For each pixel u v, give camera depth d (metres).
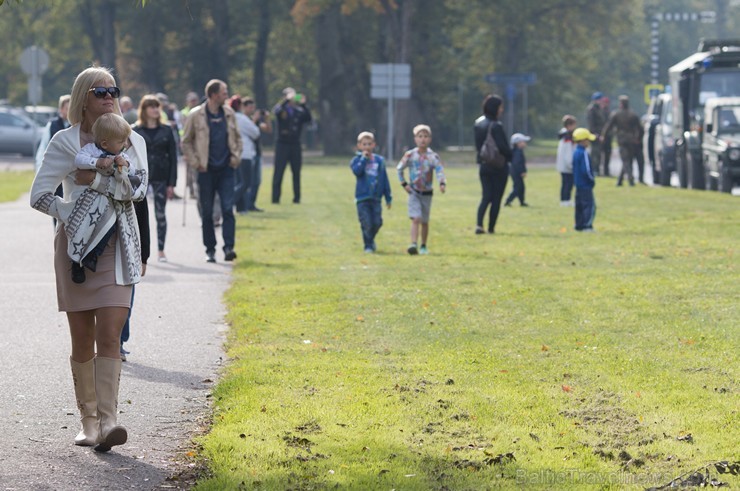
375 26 129.12
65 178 14.66
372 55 130.62
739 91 67.44
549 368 18.61
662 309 24.00
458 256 34.44
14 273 31.73
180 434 15.32
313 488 12.79
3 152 116.06
